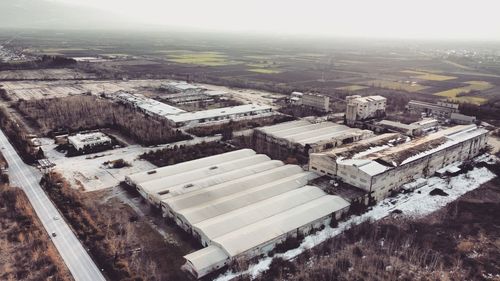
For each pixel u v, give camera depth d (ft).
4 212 213.87
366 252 184.55
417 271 171.94
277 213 207.41
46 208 221.25
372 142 291.79
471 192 253.85
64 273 165.58
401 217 220.64
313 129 373.81
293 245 187.93
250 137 362.94
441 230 207.72
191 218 197.98
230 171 263.08
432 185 263.49
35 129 378.53
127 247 185.68
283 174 256.52
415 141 293.84
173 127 398.01
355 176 237.86
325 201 218.38
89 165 290.35
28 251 179.52
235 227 191.72
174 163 295.28
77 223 202.80
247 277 165.17
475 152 323.16
